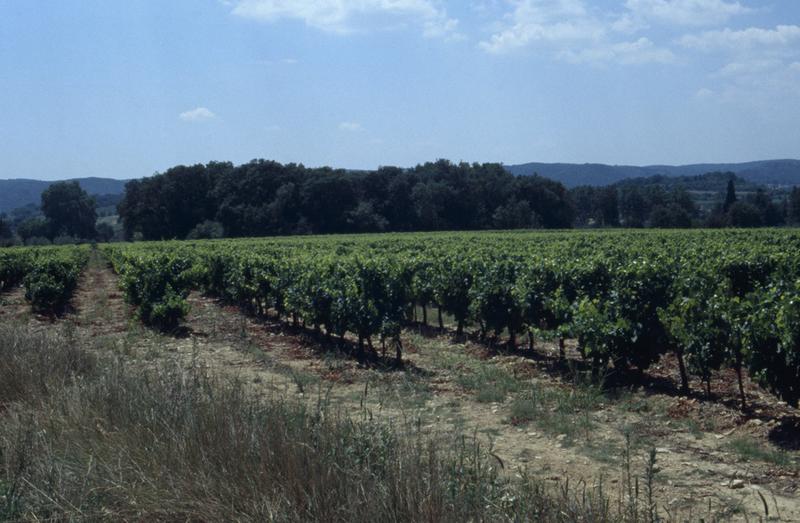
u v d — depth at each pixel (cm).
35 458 535
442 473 462
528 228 8444
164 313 1655
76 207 10825
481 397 970
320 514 431
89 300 2611
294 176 8406
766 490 629
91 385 716
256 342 1526
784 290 993
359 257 1502
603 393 989
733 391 1005
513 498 436
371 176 8575
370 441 505
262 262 1969
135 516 468
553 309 1179
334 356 1330
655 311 1025
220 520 443
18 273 2930
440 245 3170
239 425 557
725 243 2672
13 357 852
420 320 1902
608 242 3222
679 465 695
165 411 611
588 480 647
